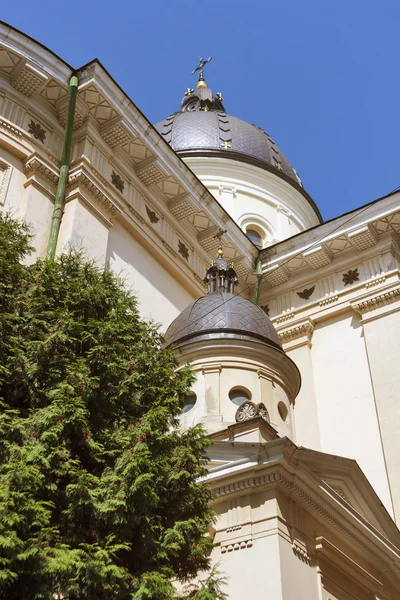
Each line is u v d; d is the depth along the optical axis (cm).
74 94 2206
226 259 2752
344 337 2630
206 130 3903
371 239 2670
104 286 1353
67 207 2106
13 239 1348
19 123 2150
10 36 2150
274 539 1358
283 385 2012
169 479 1120
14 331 1203
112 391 1165
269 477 1423
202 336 2005
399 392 2372
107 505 1001
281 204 3794
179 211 2561
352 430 2430
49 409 1055
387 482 2264
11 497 907
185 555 1110
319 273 2775
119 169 2369
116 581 980
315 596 1390
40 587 911
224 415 1847
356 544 1587
